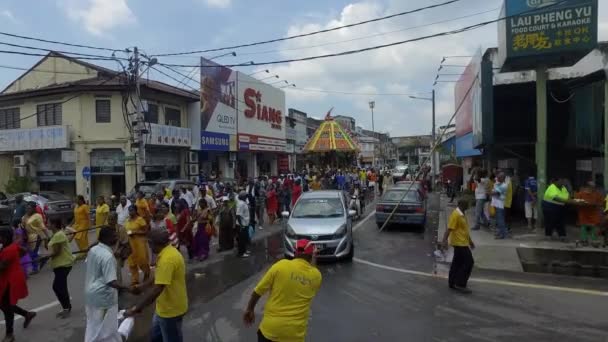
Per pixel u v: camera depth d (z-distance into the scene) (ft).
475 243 40.01
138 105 65.41
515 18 40.06
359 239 46.80
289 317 13.20
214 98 97.71
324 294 26.61
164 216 32.53
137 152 70.28
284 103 140.26
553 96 54.13
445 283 28.76
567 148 56.44
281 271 13.38
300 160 163.43
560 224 40.70
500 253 35.94
